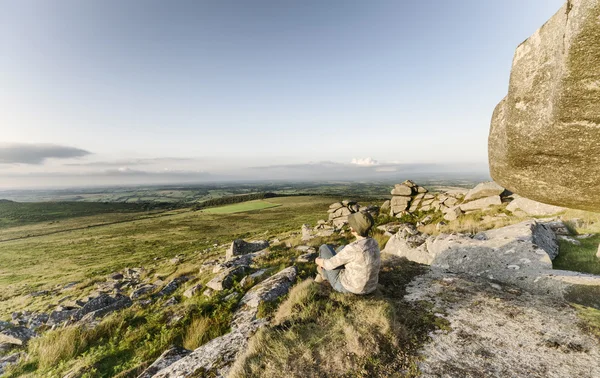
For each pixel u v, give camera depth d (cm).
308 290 496
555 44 256
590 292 455
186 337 624
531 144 311
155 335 681
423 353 324
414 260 839
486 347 330
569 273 528
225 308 714
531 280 544
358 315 395
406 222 1886
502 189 1545
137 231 11138
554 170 319
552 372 281
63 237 10806
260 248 2236
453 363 304
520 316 400
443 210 1831
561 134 277
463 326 382
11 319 2075
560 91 249
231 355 357
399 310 435
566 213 1016
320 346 333
